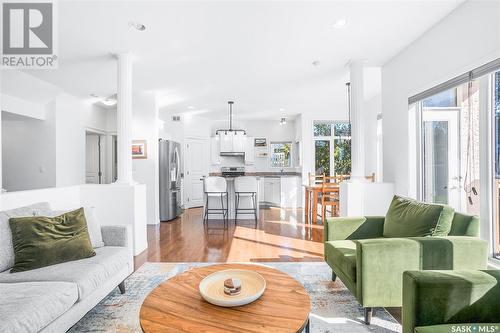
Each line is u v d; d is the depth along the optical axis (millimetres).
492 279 1269
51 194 3057
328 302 2250
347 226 2605
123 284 2396
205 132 8055
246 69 4105
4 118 4648
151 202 5434
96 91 5000
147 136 5473
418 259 1837
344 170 7539
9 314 1335
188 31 2951
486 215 2398
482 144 2426
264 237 4332
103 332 1863
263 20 2754
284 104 6477
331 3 2484
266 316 1305
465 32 2484
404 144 3521
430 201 3461
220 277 1697
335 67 4059
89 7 2494
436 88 2922
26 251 1910
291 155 8539
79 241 2109
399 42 3281
